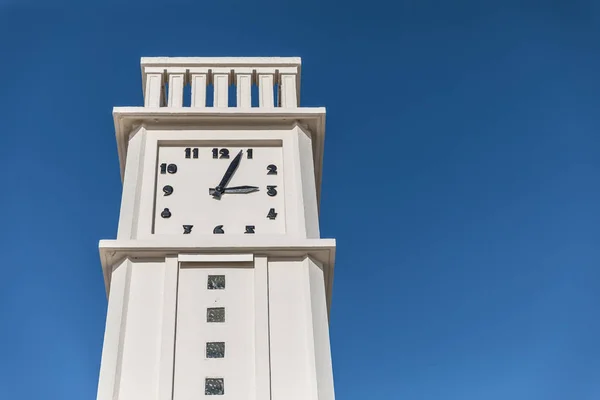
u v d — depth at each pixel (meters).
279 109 39.00
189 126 38.75
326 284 35.41
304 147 38.28
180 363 31.55
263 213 36.34
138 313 32.69
